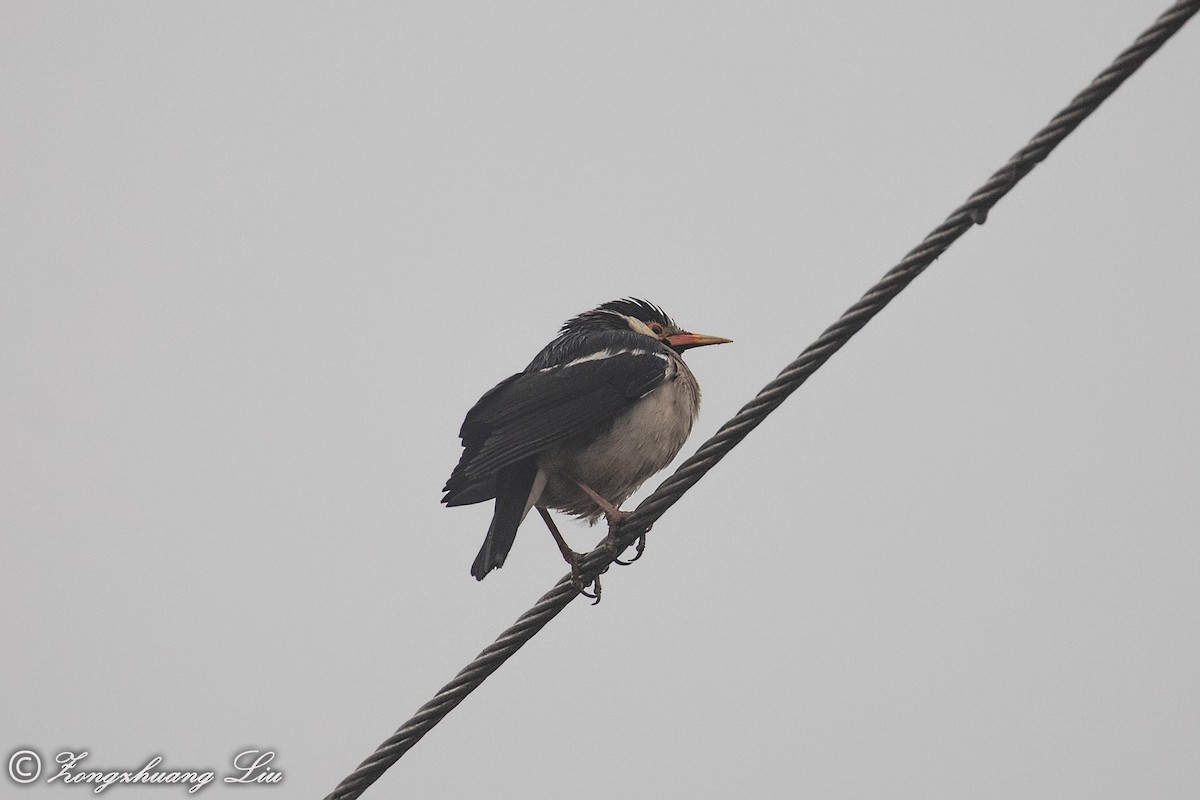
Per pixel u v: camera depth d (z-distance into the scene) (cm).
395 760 1012
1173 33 798
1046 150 849
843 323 947
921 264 912
